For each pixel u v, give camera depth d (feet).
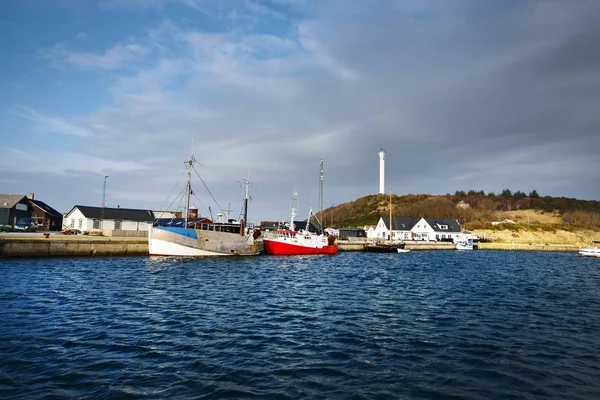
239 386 35.91
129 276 110.63
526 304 80.12
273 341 50.60
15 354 42.78
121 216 263.90
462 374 40.04
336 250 247.29
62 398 32.30
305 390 35.35
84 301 73.87
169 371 39.22
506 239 447.83
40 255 154.71
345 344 49.80
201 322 59.88
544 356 46.06
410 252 295.48
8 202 269.23
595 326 61.31
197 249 172.35
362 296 87.56
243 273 127.95
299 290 94.94
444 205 598.75
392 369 41.19
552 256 283.38
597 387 37.14
